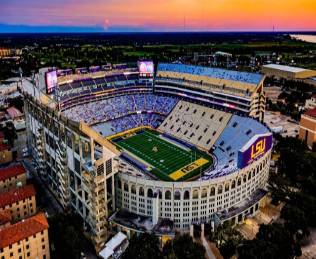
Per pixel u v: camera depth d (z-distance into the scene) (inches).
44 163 6904.5
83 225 5575.8
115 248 4869.6
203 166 7317.9
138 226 5201.8
